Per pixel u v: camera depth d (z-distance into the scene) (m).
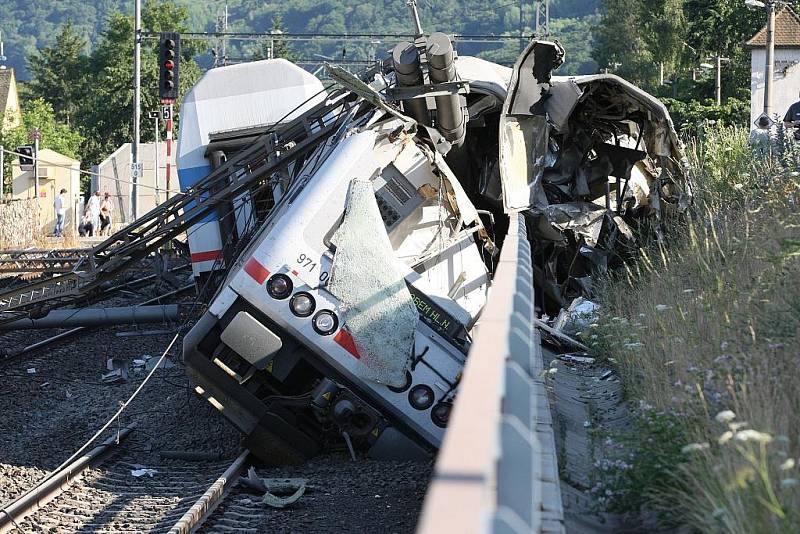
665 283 29.11
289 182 36.06
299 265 26.39
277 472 27.16
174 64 92.12
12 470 28.33
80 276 38.19
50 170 143.50
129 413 35.50
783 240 21.97
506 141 33.41
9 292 40.00
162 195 139.00
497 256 30.06
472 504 6.52
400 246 27.92
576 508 15.97
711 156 45.78
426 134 29.78
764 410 14.80
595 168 37.69
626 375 24.11
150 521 22.70
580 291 35.84
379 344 26.27
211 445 31.05
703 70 187.88
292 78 42.09
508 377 11.16
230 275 29.72
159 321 48.56
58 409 36.81
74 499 25.30
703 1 185.25
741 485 11.72
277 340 26.33
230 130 41.50
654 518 15.29
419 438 26.81
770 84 86.38
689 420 16.23
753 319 19.67
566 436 20.39
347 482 25.23
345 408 26.48
